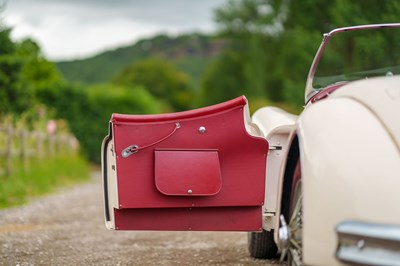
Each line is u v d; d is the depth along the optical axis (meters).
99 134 31.58
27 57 19.38
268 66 55.44
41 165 19.98
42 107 23.22
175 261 6.78
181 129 4.98
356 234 3.20
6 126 16.83
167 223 5.08
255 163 5.09
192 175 4.96
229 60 66.81
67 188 18.14
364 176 3.32
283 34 50.97
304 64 26.05
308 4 28.52
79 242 8.27
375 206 3.23
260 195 5.10
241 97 5.04
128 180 4.93
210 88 68.31
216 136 5.03
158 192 4.96
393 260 3.08
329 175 3.40
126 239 8.53
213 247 7.74
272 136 5.52
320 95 5.57
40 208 12.63
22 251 7.54
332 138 3.50
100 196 15.53
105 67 130.50
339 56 14.36
